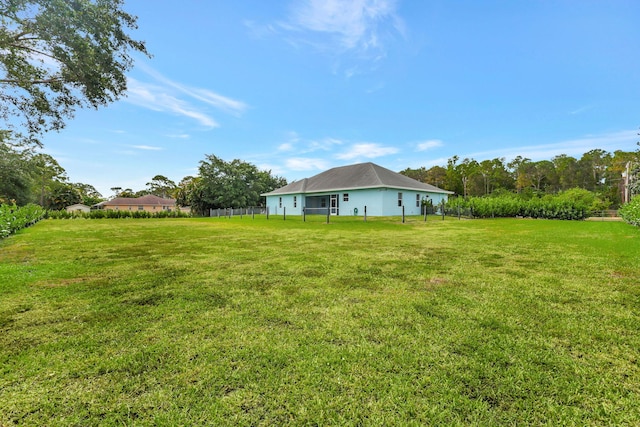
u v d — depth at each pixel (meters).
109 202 49.59
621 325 2.39
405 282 3.71
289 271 4.34
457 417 1.42
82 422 1.40
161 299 3.11
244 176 34.66
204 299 3.10
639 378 1.70
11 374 1.76
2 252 6.15
